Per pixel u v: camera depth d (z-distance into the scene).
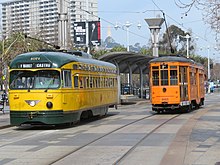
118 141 16.31
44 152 14.07
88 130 20.62
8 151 14.38
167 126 21.52
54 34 66.25
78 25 42.16
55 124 21.62
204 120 24.36
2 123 24.05
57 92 20.95
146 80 78.44
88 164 11.85
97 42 42.16
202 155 13.02
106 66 29.28
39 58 21.33
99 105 27.02
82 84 23.80
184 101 30.47
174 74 29.81
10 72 21.55
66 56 22.27
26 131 20.98
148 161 12.13
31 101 20.89
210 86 88.50
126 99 47.22
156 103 30.06
